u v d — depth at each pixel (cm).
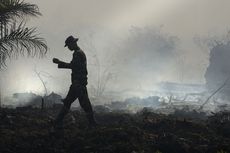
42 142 1019
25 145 995
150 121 1213
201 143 1070
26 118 1192
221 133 1180
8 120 1148
